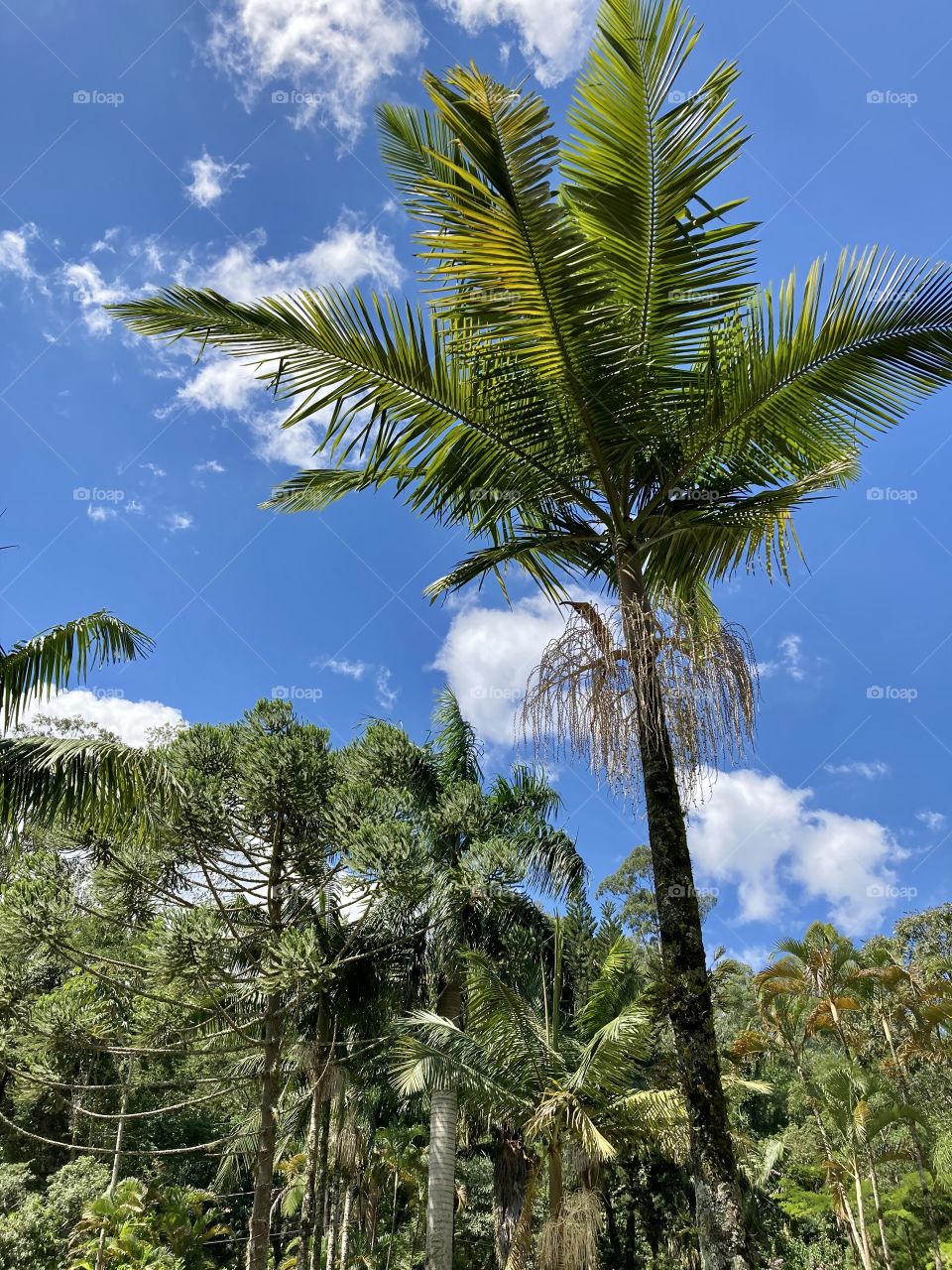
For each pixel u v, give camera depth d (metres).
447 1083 12.32
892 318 4.80
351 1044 14.45
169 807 8.66
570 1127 11.93
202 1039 11.95
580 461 5.29
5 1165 20.12
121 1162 22.45
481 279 4.59
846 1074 15.75
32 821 7.93
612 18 4.39
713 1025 4.05
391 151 5.26
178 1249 19.38
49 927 10.96
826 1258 18.09
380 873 11.85
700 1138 3.83
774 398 5.05
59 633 8.03
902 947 24.89
